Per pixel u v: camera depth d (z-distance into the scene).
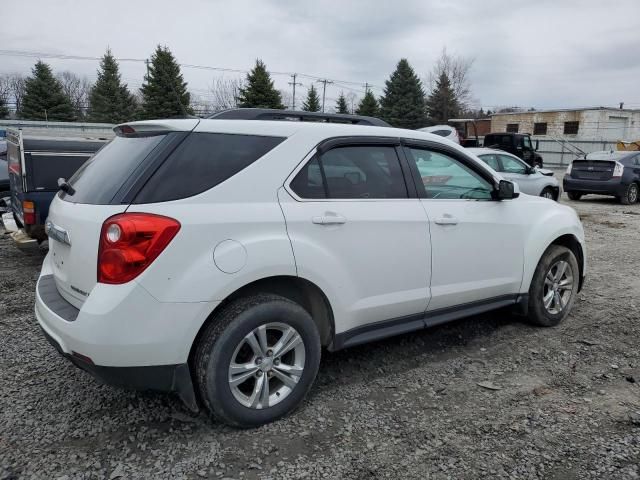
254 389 2.96
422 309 3.72
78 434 2.91
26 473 2.56
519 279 4.37
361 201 3.36
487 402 3.35
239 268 2.77
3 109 57.78
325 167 3.25
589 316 5.04
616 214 13.08
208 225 2.71
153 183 2.70
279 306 2.94
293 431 2.97
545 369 3.85
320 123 3.37
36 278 6.16
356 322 3.37
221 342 2.78
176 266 2.62
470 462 2.71
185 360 2.71
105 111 56.09
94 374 2.68
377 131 3.57
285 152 3.09
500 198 4.17
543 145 38.06
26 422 3.02
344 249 3.22
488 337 4.46
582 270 5.11
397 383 3.59
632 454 2.78
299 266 3.00
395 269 3.48
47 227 3.30
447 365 3.90
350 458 2.73
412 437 2.94
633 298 5.67
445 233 3.75
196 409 2.85
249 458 2.72
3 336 4.33
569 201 16.36
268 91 45.88
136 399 3.30
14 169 6.82
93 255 2.64
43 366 3.77
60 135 6.81
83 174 3.22
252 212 2.88
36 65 54.16
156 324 2.59
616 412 3.22
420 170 3.75
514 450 2.81
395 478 2.58
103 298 2.55
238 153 2.97
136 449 2.78
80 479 2.53
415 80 56.66
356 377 3.67
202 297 2.67
